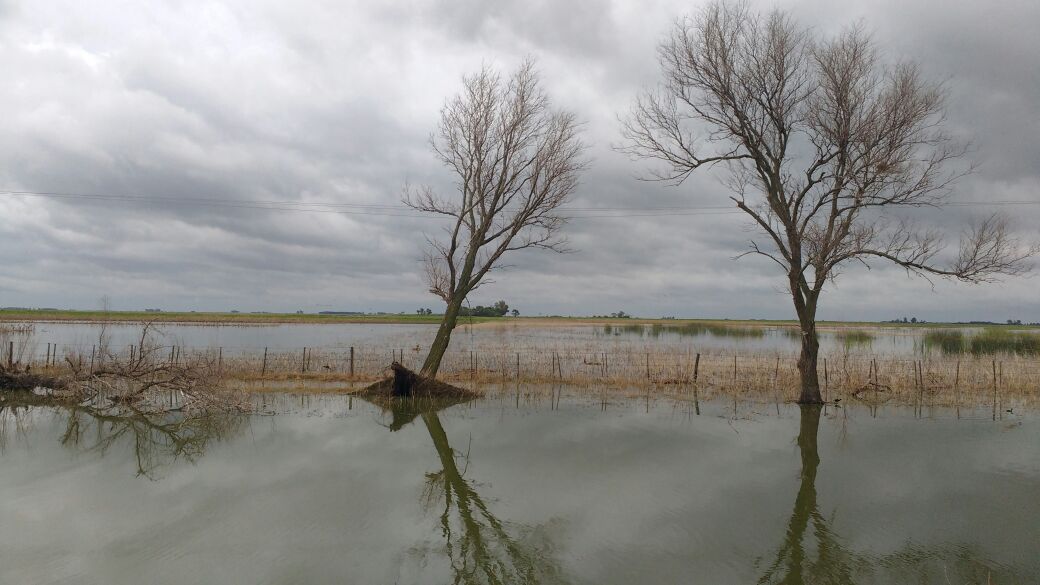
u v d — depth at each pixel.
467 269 25.00
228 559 8.78
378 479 12.80
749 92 21.64
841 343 54.94
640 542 9.65
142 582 7.99
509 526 10.29
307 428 17.62
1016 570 8.67
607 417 19.59
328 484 12.42
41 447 15.20
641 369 29.88
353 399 22.52
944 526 10.32
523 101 24.84
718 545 9.54
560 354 37.47
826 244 20.92
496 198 24.92
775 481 12.82
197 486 12.20
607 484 12.57
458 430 17.58
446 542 9.59
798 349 45.53
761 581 8.31
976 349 43.56
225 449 15.16
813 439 16.66
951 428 18.22
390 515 10.71
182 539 9.48
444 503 11.38
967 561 8.95
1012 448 15.70
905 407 21.83
